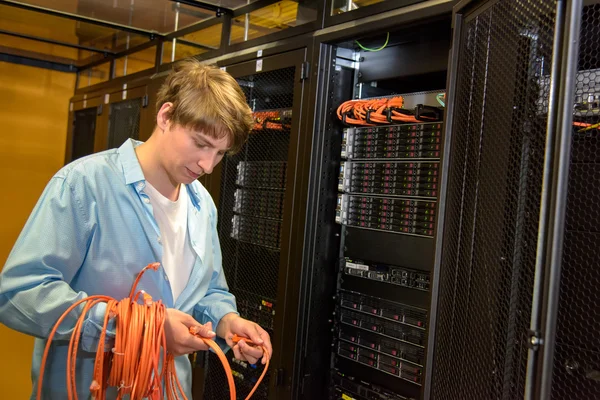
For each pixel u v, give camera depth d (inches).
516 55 46.1
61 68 215.0
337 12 87.8
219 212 110.7
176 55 140.2
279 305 92.0
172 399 49.4
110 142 171.0
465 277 52.7
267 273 99.9
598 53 47.2
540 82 42.3
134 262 53.2
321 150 89.4
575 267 46.8
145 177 54.1
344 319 90.2
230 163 110.3
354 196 88.4
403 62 85.0
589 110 48.0
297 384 88.7
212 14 120.7
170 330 45.8
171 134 49.1
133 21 133.4
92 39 168.2
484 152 50.8
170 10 120.6
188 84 48.3
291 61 93.4
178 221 57.4
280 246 93.0
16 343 181.6
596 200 46.7
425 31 78.4
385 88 95.4
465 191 54.6
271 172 98.9
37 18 148.4
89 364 52.8
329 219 91.4
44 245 48.1
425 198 79.5
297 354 88.7
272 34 99.5
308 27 91.2
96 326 46.4
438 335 58.1
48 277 47.9
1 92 205.9
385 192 84.1
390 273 83.4
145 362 43.1
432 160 78.2
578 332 46.1
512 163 45.7
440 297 58.6
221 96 47.9
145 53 161.2
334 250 92.0
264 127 101.1
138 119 152.7
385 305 84.4
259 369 100.3
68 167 51.2
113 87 170.6
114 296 53.3
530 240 42.6
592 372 45.1
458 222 55.4
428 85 93.5
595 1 45.4
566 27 37.3
